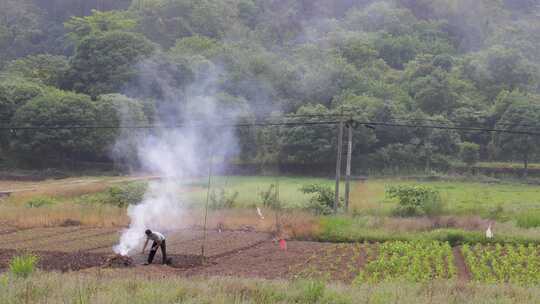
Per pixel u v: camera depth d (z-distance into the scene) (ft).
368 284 66.44
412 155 248.93
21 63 327.06
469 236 112.57
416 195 143.84
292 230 117.50
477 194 189.37
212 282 61.26
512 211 147.95
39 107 233.55
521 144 248.52
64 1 460.96
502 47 366.43
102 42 299.79
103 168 243.81
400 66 410.11
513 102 268.00
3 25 411.13
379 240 112.78
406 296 56.03
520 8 529.45
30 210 139.64
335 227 118.21
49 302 49.73
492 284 68.39
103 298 50.96
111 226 129.39
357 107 253.24
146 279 62.80
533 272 81.35
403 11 473.67
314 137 243.40
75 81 300.20
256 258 92.53
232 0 478.18
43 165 241.76
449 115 290.97
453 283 64.90
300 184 209.67
